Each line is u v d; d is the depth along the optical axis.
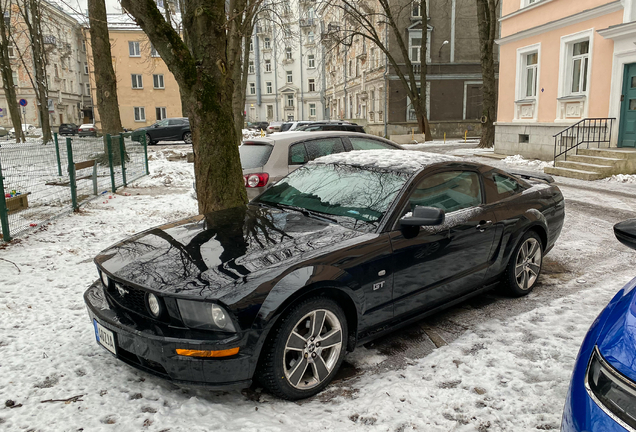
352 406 2.82
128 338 2.79
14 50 48.03
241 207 4.27
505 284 4.49
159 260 3.11
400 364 3.37
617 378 1.60
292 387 2.85
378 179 3.91
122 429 2.57
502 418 2.71
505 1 18.69
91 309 3.10
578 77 15.39
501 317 4.14
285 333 2.77
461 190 4.11
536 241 4.67
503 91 19.22
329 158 4.61
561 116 15.82
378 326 3.42
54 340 3.65
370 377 3.18
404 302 3.51
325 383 3.03
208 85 5.52
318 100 63.00
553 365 3.27
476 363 3.30
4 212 6.36
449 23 33.50
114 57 47.06
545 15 16.38
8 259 5.68
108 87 15.06
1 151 7.79
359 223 3.53
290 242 3.23
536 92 17.08
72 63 57.47
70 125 40.56
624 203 9.19
